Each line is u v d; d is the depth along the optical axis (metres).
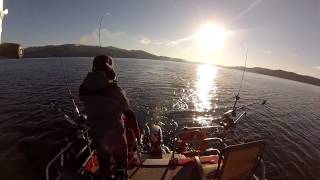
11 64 60.06
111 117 4.78
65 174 5.29
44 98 24.42
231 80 64.38
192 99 29.02
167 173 6.35
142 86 34.94
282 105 35.41
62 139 15.45
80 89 4.87
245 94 40.00
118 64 76.19
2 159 13.02
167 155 7.52
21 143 14.84
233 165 4.69
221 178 4.71
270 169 14.79
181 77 53.69
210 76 68.38
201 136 7.30
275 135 20.44
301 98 48.78
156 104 24.98
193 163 5.56
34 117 19.02
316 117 30.36
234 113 7.25
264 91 49.94
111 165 5.36
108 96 4.70
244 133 19.70
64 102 23.23
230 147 4.45
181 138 7.10
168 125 19.45
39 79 35.69
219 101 29.58
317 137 21.86
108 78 4.84
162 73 57.75
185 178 5.51
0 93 26.09
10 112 20.05
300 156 16.94
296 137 20.83
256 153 4.83
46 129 16.86
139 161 6.52
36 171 12.18
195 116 22.11
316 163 16.12
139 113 21.75
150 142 7.52
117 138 4.87
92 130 4.89
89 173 5.72
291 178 14.12
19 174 11.85
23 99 23.91
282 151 17.41
